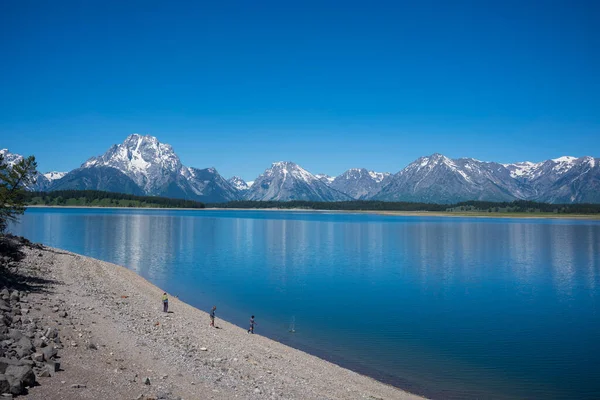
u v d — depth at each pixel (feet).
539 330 130.31
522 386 86.69
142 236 432.66
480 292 191.11
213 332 106.32
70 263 178.19
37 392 44.42
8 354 50.60
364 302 167.12
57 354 58.49
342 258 306.14
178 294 171.32
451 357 103.55
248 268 252.01
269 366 83.41
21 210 141.49
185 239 421.59
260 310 150.51
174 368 67.36
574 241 449.06
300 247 375.25
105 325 83.92
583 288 202.28
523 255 330.54
